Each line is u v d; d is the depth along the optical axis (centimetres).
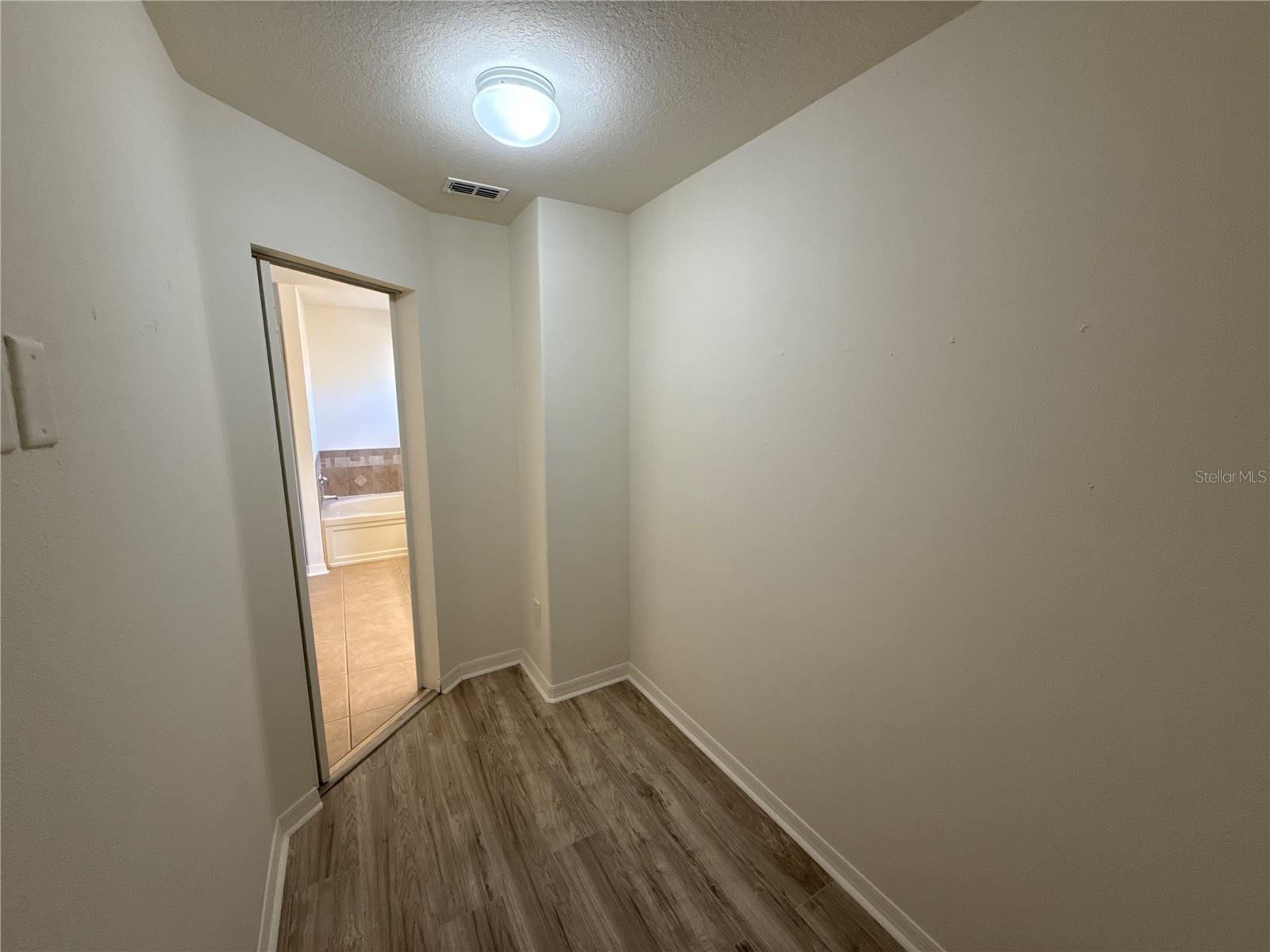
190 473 102
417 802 178
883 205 125
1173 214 81
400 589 383
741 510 179
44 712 50
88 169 68
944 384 115
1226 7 74
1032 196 98
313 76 127
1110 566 92
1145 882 92
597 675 252
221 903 97
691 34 112
